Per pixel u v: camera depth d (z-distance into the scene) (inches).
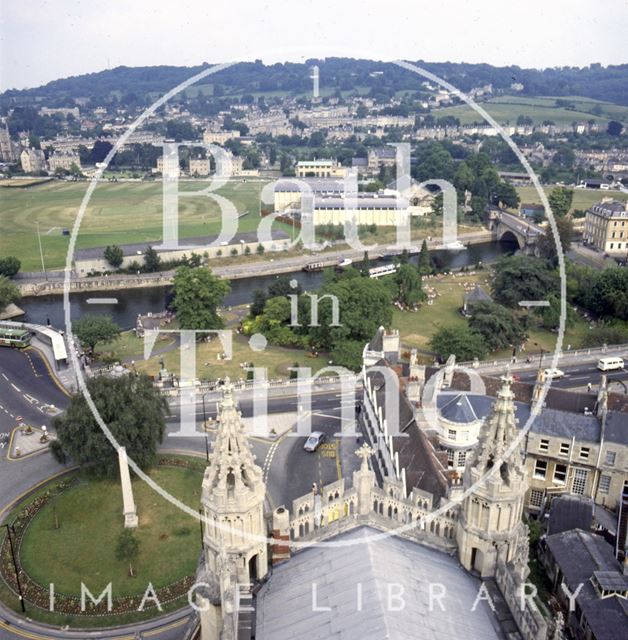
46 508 4704.7
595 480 4616.1
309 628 2053.4
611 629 3304.6
